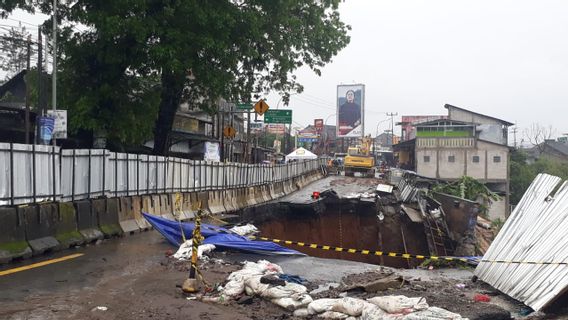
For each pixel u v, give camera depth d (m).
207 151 33.75
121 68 19.95
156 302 7.00
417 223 25.38
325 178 52.84
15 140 22.47
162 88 22.11
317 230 27.69
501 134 56.34
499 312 6.49
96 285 7.91
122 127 19.84
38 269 8.93
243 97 26.08
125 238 13.12
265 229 25.80
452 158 53.16
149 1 18.97
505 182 51.69
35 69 20.25
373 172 54.53
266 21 22.73
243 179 26.84
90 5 19.11
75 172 12.40
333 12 27.61
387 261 26.69
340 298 6.87
